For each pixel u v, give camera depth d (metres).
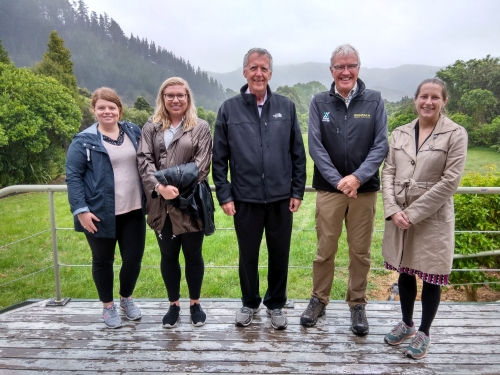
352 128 2.29
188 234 2.30
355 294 2.47
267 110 2.31
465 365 2.09
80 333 2.43
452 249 2.12
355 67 2.24
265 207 2.33
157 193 2.20
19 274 5.46
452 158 2.04
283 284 2.46
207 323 2.53
